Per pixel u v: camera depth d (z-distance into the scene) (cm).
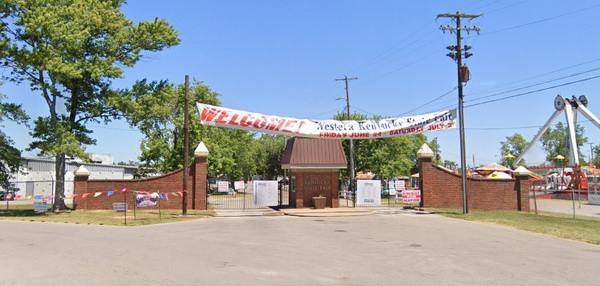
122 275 829
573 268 956
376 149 4659
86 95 2558
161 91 2723
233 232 1562
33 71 2466
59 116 2547
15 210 2634
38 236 1399
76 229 1639
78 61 2345
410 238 1412
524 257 1084
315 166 2675
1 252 1077
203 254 1071
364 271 887
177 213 2425
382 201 3700
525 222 2039
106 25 2533
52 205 2556
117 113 2681
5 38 2278
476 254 1112
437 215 2366
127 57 2666
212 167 3984
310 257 1043
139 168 3953
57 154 2317
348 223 1931
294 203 2772
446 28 2423
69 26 2344
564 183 5131
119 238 1366
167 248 1162
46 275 825
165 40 2670
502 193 2819
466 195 2433
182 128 3694
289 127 2341
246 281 790
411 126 2495
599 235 1608
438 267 935
